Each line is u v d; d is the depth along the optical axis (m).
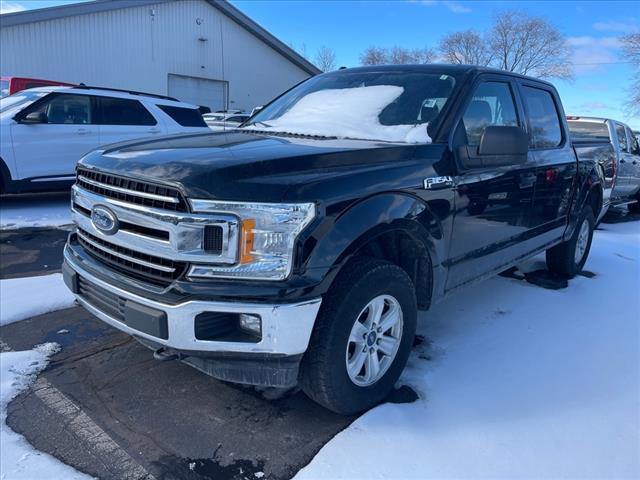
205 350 2.35
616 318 4.31
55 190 8.19
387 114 3.46
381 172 2.72
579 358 3.53
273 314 2.28
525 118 4.17
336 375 2.56
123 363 3.24
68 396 2.86
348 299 2.53
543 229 4.56
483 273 3.76
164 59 22.17
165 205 2.38
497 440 2.59
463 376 3.21
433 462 2.41
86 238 2.94
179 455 2.42
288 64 27.42
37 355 3.29
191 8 22.69
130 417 2.70
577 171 5.00
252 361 2.39
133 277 2.56
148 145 2.95
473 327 4.01
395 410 2.80
